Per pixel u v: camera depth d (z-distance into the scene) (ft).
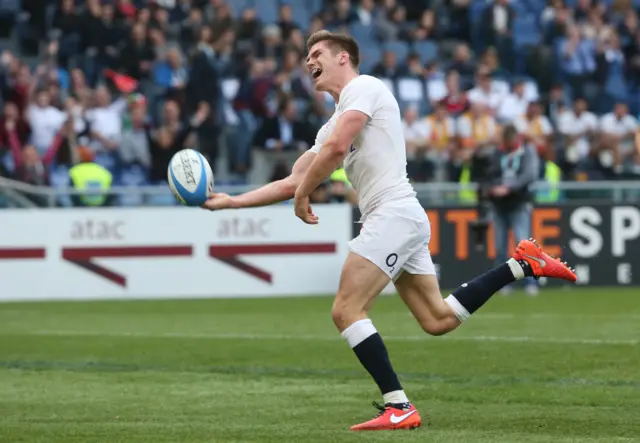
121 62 244.42
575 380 98.58
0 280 196.34
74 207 199.21
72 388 97.04
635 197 211.61
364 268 75.20
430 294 78.54
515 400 88.43
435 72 255.70
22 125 222.07
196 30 256.52
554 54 278.46
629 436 72.74
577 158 242.78
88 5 247.70
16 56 257.14
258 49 248.52
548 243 208.13
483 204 197.88
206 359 116.06
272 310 175.22
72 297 197.67
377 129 75.41
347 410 84.58
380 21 271.49
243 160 229.66
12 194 198.29
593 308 170.91
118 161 223.71
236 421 79.61
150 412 84.02
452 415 81.51
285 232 200.75
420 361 111.24
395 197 75.56
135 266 198.59
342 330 75.92
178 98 230.89
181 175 78.48
